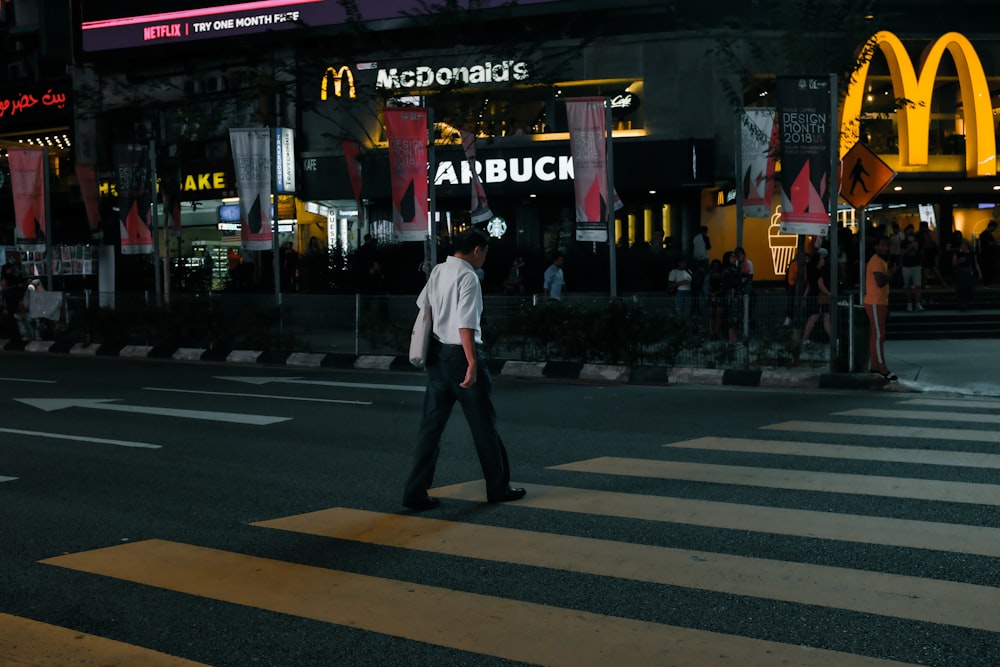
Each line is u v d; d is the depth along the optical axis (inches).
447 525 225.5
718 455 306.0
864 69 817.5
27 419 401.1
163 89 1234.0
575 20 1067.9
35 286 842.2
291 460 309.3
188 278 1037.8
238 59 1193.4
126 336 767.1
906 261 784.9
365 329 645.9
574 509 238.2
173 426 380.5
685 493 253.4
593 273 886.4
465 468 295.9
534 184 1037.8
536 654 147.1
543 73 934.4
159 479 281.3
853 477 269.6
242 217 718.5
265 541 213.0
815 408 413.4
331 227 1229.1
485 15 1050.1
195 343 730.2
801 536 210.8
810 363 518.3
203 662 145.3
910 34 1039.6
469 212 1092.5
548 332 578.2
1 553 205.5
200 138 1023.0
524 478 276.8
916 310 789.2
